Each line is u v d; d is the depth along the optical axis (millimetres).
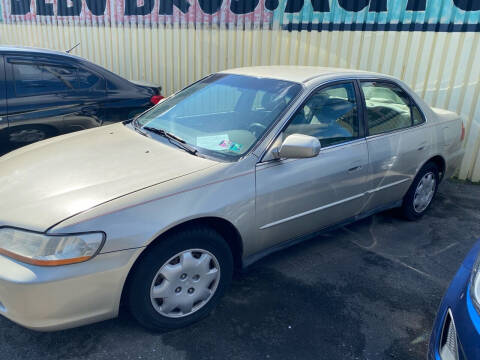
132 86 5273
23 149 3252
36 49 4523
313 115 3197
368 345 2627
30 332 2594
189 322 2674
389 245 3932
